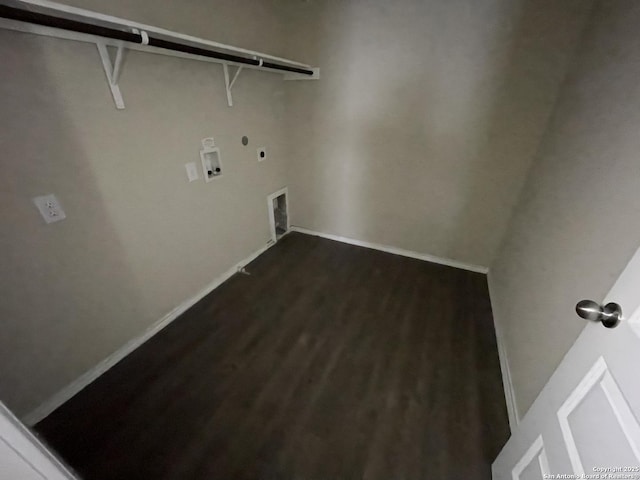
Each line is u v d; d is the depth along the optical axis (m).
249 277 2.39
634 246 0.81
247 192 2.38
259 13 2.01
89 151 1.29
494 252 2.38
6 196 1.07
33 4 0.90
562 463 0.70
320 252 2.78
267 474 1.14
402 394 1.45
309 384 1.50
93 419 1.32
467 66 1.91
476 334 1.83
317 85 2.39
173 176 1.71
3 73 1.00
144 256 1.65
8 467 0.44
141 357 1.64
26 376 1.24
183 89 1.65
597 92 1.25
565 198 1.33
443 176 2.30
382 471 1.16
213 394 1.44
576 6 1.55
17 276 1.14
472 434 1.28
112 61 1.29
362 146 2.47
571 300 1.08
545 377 1.14
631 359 0.56
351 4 2.03
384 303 2.10
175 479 1.12
